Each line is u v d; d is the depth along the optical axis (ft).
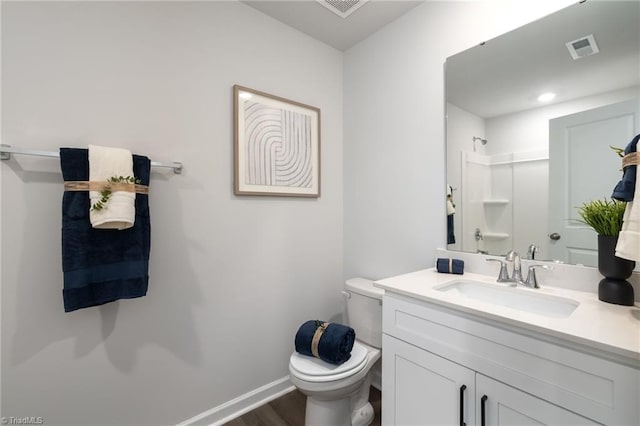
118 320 4.24
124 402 4.28
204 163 5.05
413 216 5.66
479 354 3.11
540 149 4.06
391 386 4.05
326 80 6.86
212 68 5.12
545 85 4.01
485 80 4.61
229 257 5.37
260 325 5.79
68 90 3.85
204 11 5.03
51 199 3.76
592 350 2.40
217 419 5.16
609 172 3.50
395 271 6.00
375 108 6.39
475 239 4.76
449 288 4.27
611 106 3.49
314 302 6.68
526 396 2.76
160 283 4.61
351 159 6.98
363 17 5.88
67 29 3.85
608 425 2.32
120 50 4.24
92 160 3.67
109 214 3.68
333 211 7.06
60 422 3.81
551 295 3.58
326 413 4.44
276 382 5.99
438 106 5.22
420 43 5.49
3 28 3.47
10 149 3.35
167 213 4.67
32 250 3.66
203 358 5.05
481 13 4.64
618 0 3.46
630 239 2.71
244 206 5.55
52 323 3.77
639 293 3.21
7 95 3.50
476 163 4.73
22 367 3.59
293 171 6.22
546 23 4.01
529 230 4.17
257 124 5.64
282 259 6.13
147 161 4.22
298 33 6.32
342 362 4.51
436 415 3.51
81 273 3.62
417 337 3.72
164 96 4.63
